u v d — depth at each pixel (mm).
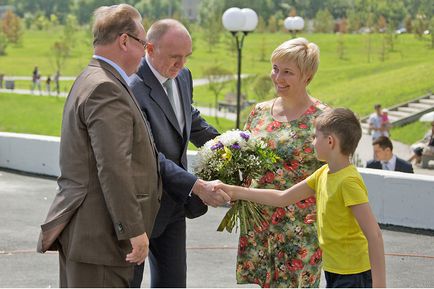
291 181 5418
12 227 9547
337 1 107375
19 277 7434
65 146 4441
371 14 85062
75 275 4414
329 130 4684
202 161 5441
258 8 104312
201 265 7914
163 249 5605
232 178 5422
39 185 12430
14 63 81875
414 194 9602
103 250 4379
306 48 5355
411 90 42938
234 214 5434
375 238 4539
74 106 4398
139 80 5375
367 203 4598
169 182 5320
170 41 5309
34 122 47375
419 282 7496
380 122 27938
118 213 4270
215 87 57156
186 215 5535
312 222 5410
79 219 4375
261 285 5539
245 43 83938
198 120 6082
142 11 120000
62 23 125062
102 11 4559
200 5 112375
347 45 73750
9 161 13773
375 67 57281
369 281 4703
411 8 83812
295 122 5418
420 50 64438
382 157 11266
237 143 5391
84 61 81562
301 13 107062
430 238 9195
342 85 50938
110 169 4250
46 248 4445
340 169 4719
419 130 36188
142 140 4465
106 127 4273
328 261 4754
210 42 85062
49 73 75562
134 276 5387
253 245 5504
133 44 4535
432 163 25812
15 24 96188
